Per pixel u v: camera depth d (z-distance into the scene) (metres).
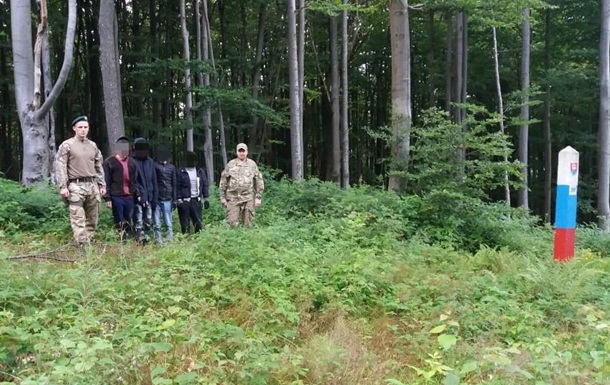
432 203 10.37
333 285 6.05
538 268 6.93
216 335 4.39
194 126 17.84
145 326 4.20
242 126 20.45
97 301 4.70
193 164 10.12
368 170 32.91
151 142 19.59
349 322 5.25
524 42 18.25
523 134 18.23
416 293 5.99
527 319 5.25
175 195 9.66
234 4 25.59
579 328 5.14
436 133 10.67
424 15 23.30
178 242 7.60
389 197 10.80
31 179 11.48
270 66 26.25
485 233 10.38
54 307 4.48
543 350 4.36
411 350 4.62
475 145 10.53
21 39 11.57
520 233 10.92
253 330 4.70
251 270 6.05
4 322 4.05
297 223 9.51
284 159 30.42
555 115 25.72
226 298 5.43
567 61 23.59
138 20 25.55
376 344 4.82
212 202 12.41
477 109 11.74
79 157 7.40
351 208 10.18
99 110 25.62
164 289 5.34
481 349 4.40
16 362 3.65
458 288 6.05
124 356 3.66
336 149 19.75
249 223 9.76
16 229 8.64
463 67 19.31
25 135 11.53
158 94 22.91
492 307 5.42
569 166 8.00
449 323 4.57
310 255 6.93
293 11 15.10
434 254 8.04
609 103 16.83
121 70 25.08
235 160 9.80
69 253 6.87
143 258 6.38
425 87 27.70
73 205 7.36
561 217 8.07
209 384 3.46
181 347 4.08
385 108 32.97
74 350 3.51
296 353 4.30
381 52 28.00
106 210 10.21
